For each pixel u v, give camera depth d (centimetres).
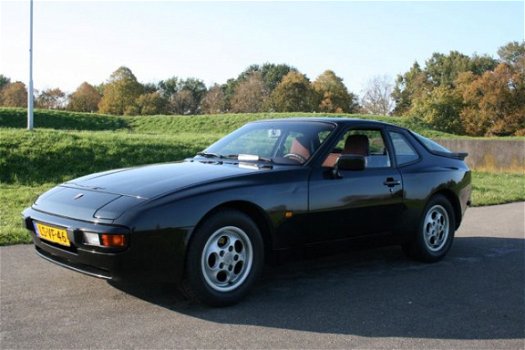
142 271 361
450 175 578
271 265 436
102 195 390
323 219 450
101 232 353
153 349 320
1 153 1436
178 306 398
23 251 561
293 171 439
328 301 423
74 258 374
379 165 509
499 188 1371
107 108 8000
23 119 3875
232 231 402
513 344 346
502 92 6475
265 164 454
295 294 440
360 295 443
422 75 9456
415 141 570
